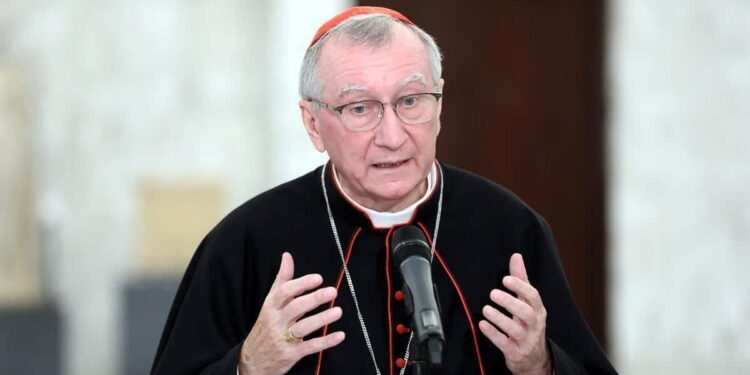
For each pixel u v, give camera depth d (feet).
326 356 31.50
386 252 32.76
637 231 78.89
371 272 32.65
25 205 78.18
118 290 79.56
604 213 81.97
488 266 32.99
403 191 29.96
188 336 32.48
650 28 78.02
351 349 31.73
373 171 29.91
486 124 82.53
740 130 78.54
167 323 34.73
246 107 80.74
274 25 75.77
